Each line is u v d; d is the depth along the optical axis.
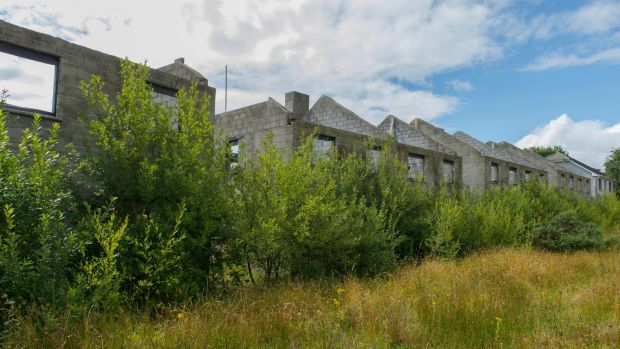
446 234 12.96
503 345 5.59
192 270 7.19
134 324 5.57
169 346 4.78
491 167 25.97
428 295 7.23
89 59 10.27
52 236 5.62
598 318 6.72
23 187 5.59
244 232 8.07
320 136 15.09
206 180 7.78
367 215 11.30
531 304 7.34
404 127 23.67
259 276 9.38
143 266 6.50
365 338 5.58
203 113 8.35
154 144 7.56
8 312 4.89
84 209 6.90
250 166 8.91
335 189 11.52
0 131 5.75
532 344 5.49
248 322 5.65
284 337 5.53
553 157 50.41
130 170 7.19
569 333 6.04
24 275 5.19
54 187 6.09
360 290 7.82
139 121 7.45
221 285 7.87
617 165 52.81
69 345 4.61
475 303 6.87
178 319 5.72
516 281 8.65
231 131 19.56
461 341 5.62
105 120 7.42
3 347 4.45
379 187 12.98
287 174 8.95
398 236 12.86
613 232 23.86
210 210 7.54
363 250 10.66
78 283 5.60
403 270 10.49
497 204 18.50
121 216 7.21
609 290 8.00
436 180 20.42
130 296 6.54
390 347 5.52
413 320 6.16
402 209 13.16
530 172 30.91
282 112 17.52
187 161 7.59
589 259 12.42
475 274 9.11
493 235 15.70
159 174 7.34
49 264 5.50
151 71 11.70
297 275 9.27
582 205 24.98
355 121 20.73
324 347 5.19
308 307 6.58
